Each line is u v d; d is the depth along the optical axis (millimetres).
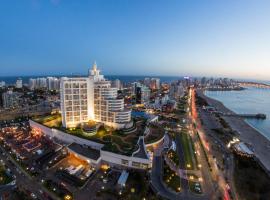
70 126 143250
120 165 102875
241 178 99188
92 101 153125
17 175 93312
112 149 107000
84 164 105125
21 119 187500
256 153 143625
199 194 84250
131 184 88062
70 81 139625
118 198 78438
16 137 140750
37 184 86688
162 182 91438
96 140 120250
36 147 124062
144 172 97188
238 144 143500
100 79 161250
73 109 143375
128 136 130250
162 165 106688
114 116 141750
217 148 137500
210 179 96438
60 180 89938
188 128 182375
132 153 103375
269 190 90312
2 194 79000
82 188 85000
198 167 107500
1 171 95125
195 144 141875
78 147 118750
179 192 84812
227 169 107438
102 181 90812
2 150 119750
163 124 188750
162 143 136375
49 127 141000
